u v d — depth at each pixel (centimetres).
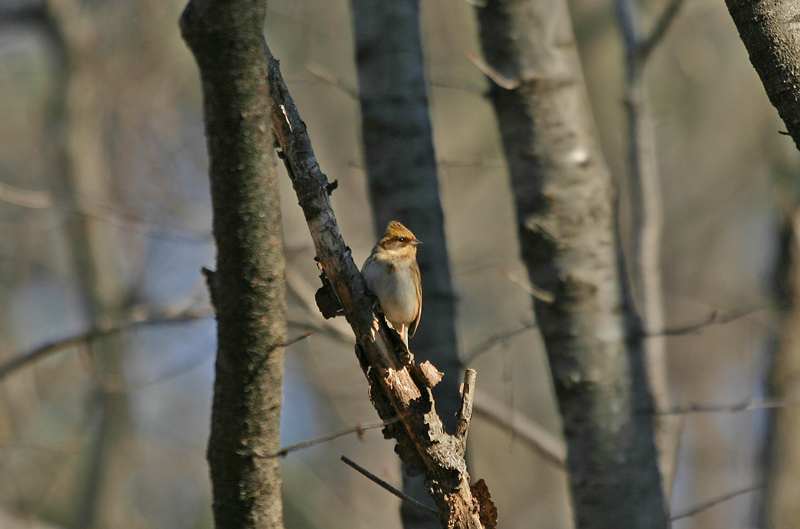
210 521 2506
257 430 490
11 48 2323
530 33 884
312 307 1011
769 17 462
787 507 1086
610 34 2153
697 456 2069
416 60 902
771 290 1159
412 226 871
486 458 2148
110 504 1855
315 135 2147
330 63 2105
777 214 1202
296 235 1473
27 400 1872
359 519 2072
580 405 851
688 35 1955
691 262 2389
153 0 2177
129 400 1864
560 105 880
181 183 1889
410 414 533
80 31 2014
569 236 865
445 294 867
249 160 436
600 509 832
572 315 859
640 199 1145
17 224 2038
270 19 2047
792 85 459
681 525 1709
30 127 2381
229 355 475
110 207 1137
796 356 1112
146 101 2127
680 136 2444
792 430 1099
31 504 1886
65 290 2656
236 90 419
